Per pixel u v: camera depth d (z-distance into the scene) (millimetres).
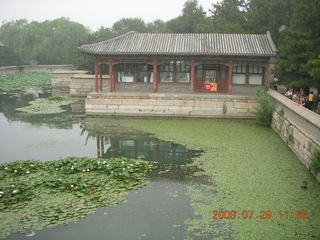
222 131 26125
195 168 18062
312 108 25391
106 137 24875
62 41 112375
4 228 11656
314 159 15922
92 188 14758
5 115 33469
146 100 31859
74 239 11234
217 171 17453
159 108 31828
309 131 17484
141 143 23266
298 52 25891
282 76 28047
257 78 33156
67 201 13602
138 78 34656
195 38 33438
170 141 23547
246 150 21016
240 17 45250
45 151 21500
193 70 32438
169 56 32156
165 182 16094
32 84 65625
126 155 20703
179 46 32094
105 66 54781
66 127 28125
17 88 59250
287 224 11961
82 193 14328
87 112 32844
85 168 17031
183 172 17484
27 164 17750
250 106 30875
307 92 28688
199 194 14641
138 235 11469
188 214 12875
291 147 20781
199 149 21516
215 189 15180
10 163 17953
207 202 13891
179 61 32312
